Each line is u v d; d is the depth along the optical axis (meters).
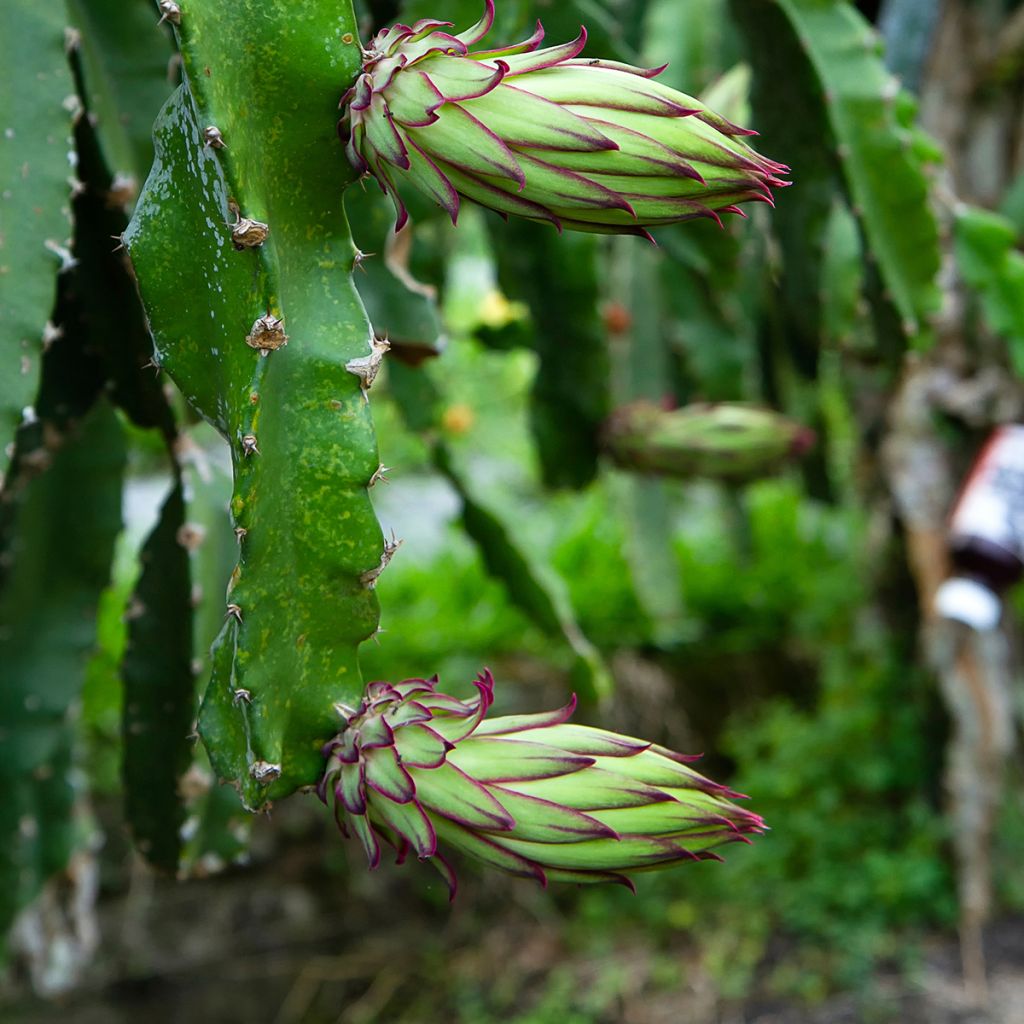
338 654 0.57
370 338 0.57
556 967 2.54
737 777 2.83
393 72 0.55
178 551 0.87
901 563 2.46
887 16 1.35
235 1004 2.45
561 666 2.72
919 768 2.51
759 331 1.68
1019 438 1.40
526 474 3.38
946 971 2.31
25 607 1.02
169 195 0.57
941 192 1.22
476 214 1.80
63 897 1.63
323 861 2.65
